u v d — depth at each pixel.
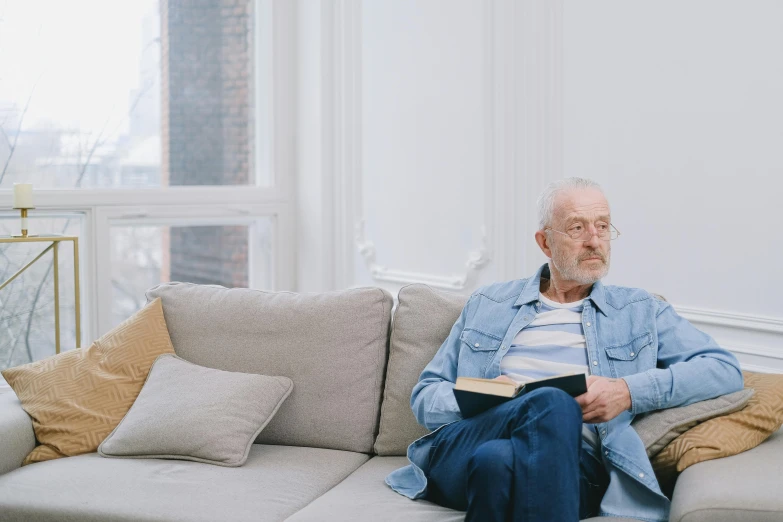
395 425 2.24
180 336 2.46
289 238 4.41
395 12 3.78
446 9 3.52
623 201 2.98
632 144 2.93
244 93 4.31
